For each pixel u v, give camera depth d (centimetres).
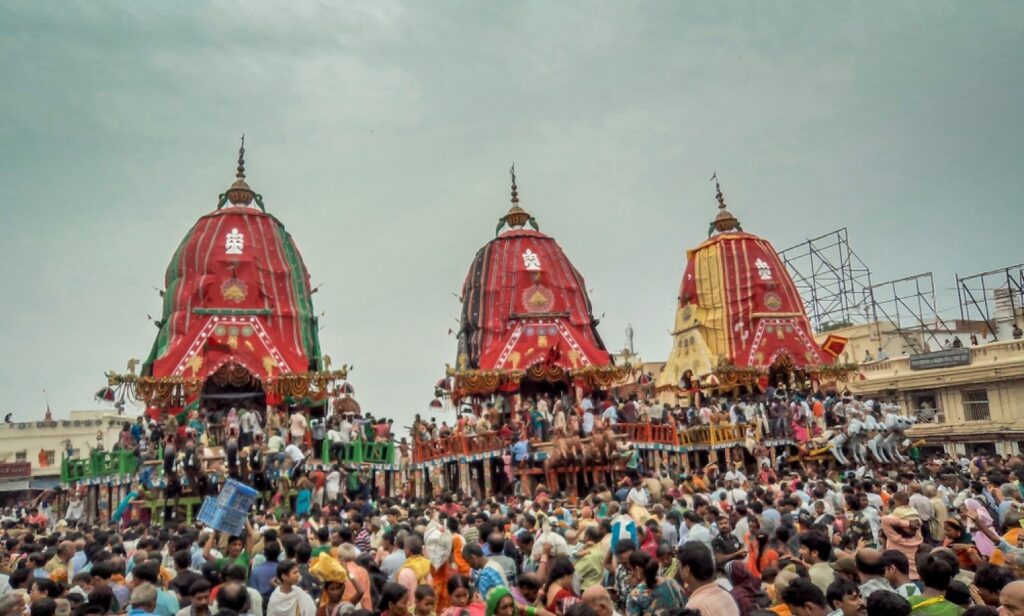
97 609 763
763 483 2453
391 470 3072
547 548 1005
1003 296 5019
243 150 3872
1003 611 664
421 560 949
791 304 4494
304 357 3422
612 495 2017
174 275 3575
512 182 4306
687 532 1298
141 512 2605
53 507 3238
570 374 3716
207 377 3250
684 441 3294
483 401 3847
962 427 4075
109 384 3014
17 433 5309
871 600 634
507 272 3956
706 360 4356
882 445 3225
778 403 3559
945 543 1217
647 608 771
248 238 3562
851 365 4331
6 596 779
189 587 841
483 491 3219
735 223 4753
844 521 1349
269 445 2559
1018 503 1416
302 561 953
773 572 916
